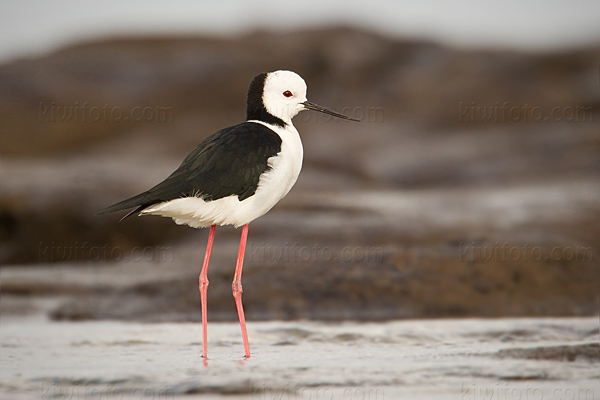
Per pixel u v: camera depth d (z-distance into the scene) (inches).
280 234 574.9
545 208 641.6
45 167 778.2
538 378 276.7
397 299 445.1
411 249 515.2
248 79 1491.1
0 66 1450.5
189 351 330.3
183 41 1582.2
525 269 477.1
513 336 356.8
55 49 1519.4
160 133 1360.7
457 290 455.5
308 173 962.7
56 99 1398.9
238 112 1435.8
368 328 382.6
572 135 996.6
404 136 1115.3
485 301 446.0
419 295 449.4
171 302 445.7
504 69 1307.8
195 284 467.2
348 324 400.2
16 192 646.5
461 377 278.5
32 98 1395.2
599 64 1274.6
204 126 1380.4
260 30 1585.9
